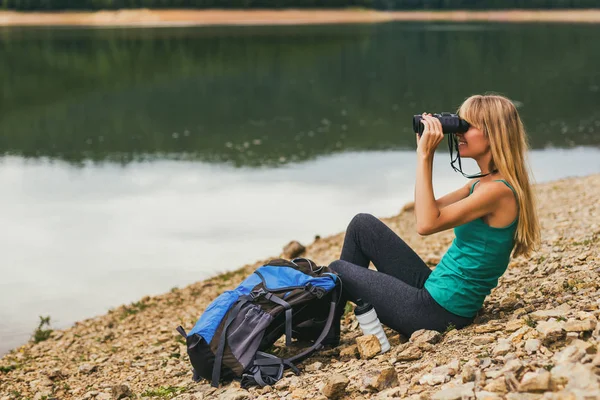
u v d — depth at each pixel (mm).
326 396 3594
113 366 6039
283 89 31188
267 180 14289
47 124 23328
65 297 8578
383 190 13109
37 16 114812
